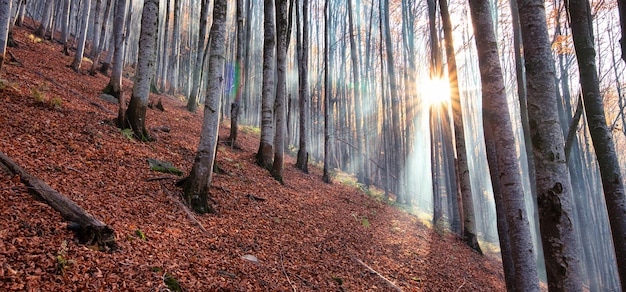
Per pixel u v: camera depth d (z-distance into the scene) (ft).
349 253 26.08
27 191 15.49
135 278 13.14
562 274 11.03
